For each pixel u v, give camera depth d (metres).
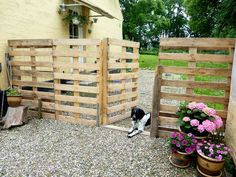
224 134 3.04
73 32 7.89
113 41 3.92
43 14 5.91
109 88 4.06
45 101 4.52
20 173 2.50
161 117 3.47
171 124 3.44
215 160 2.28
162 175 2.49
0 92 4.18
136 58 4.69
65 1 7.05
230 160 2.53
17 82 4.62
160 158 2.86
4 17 4.55
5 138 3.46
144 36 32.53
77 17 7.50
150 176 2.47
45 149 3.10
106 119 4.11
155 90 3.38
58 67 4.18
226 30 11.03
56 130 3.83
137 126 3.79
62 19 6.93
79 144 3.27
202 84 3.14
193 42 3.06
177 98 3.32
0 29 4.45
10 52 4.58
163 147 3.17
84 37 8.62
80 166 2.66
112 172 2.54
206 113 2.72
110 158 2.86
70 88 4.16
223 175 2.48
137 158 2.86
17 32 4.96
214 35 13.48
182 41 3.11
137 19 26.38
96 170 2.58
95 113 4.04
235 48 2.71
